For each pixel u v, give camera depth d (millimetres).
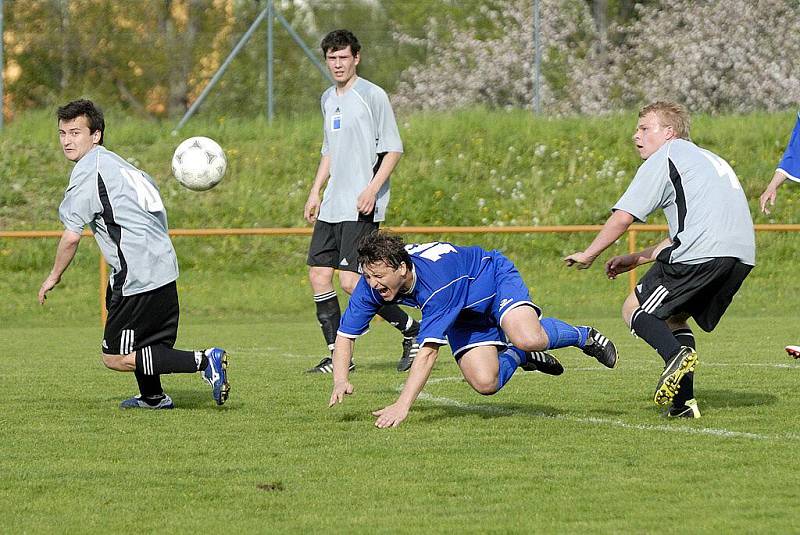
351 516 12156
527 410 20031
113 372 27516
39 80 69750
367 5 84312
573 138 65188
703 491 13188
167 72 70000
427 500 12891
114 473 14508
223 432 17672
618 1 91562
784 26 78750
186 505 12742
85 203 18781
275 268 54938
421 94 82875
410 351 26938
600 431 17422
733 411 19578
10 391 23625
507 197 60094
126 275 18875
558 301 49781
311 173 61531
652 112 18547
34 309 49188
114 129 64875
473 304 17250
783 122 67125
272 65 65125
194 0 69500
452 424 18266
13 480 14094
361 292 17328
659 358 30250
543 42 82125
